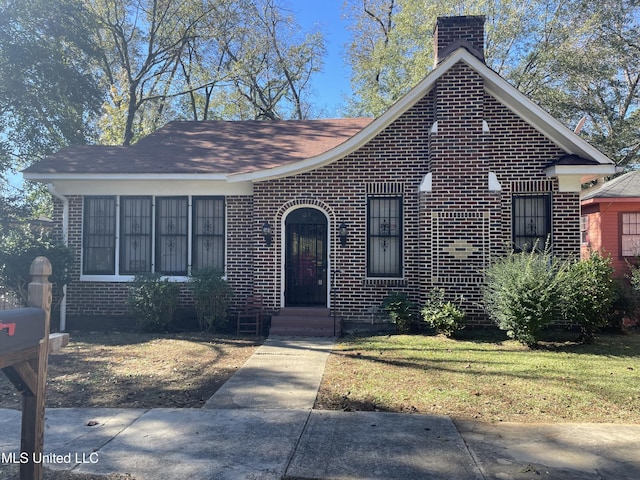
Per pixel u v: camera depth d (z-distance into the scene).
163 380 7.18
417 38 25.36
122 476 4.14
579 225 10.73
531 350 8.98
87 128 19.61
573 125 25.58
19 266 10.50
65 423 5.41
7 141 16.83
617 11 23.36
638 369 7.58
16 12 15.12
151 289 10.98
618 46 23.42
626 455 4.57
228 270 11.91
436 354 8.62
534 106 10.48
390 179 11.36
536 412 5.76
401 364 7.95
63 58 16.80
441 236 10.71
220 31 23.88
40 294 3.27
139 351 9.08
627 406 5.94
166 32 23.61
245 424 5.38
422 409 5.88
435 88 11.01
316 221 11.73
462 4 24.48
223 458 4.50
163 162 12.23
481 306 10.59
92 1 21.73
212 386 6.88
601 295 9.43
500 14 24.23
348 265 11.46
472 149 10.72
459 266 10.64
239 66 25.00
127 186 12.02
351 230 11.46
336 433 5.10
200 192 12.00
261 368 7.84
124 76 24.39
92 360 8.36
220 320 11.30
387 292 11.32
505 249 10.58
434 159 10.81
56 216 12.13
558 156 10.84
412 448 4.72
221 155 12.77
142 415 5.68
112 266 12.14
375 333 10.93
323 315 11.25
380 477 4.12
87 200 12.17
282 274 11.52
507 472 4.22
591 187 12.15
